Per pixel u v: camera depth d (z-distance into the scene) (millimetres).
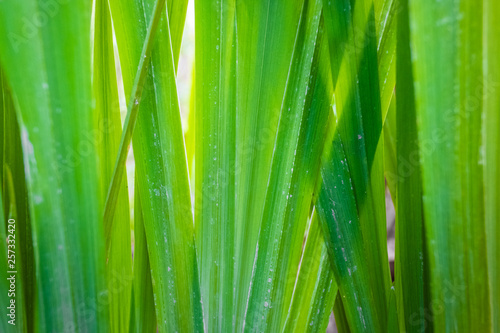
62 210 274
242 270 301
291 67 289
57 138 270
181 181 298
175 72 298
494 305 295
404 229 299
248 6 286
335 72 288
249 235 299
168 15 295
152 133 295
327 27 284
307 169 295
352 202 296
